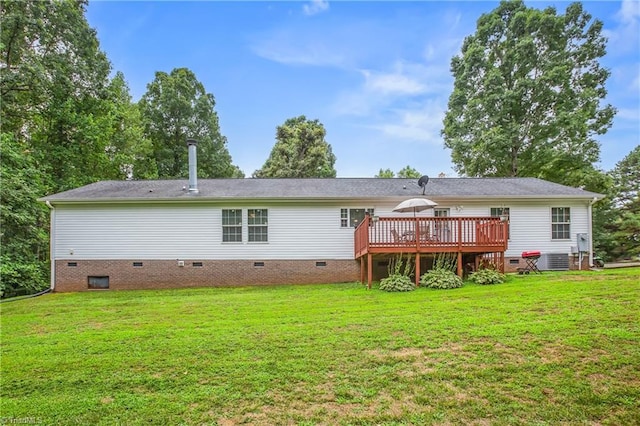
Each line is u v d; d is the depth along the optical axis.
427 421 3.26
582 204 13.39
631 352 4.51
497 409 3.42
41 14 17.09
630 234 20.89
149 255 12.91
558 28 20.67
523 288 8.96
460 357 4.62
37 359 5.07
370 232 11.20
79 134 19.23
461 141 22.30
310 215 13.18
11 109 17.89
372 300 8.75
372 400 3.66
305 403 3.64
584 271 12.12
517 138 21.17
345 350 5.03
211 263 12.97
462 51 24.12
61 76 17.80
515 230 13.21
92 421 3.43
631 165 22.89
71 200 12.62
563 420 3.22
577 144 20.67
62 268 12.80
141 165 25.45
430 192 13.41
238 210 13.13
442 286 9.86
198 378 4.28
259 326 6.48
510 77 22.06
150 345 5.55
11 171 14.10
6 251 13.88
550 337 5.13
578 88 21.19
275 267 13.02
